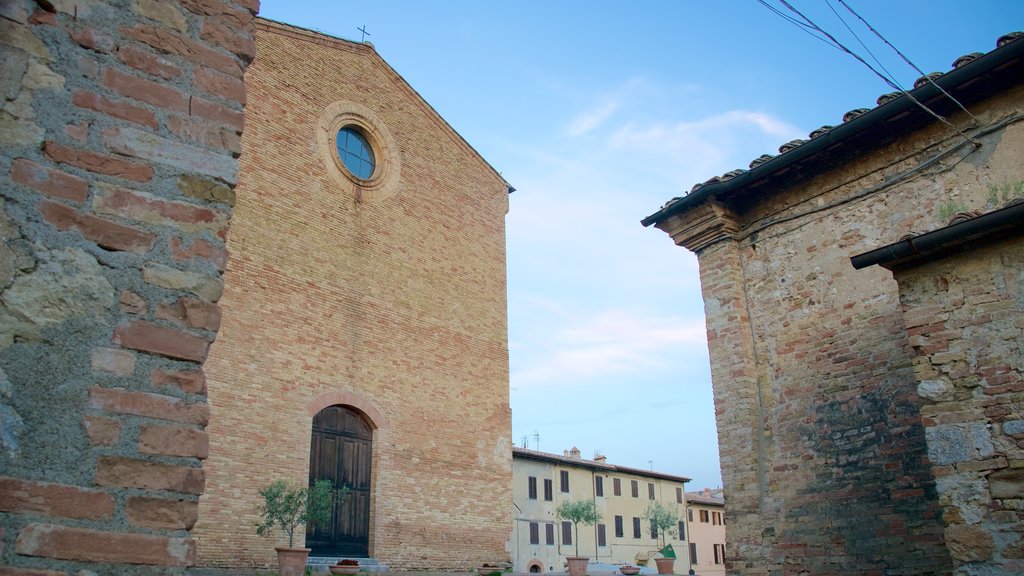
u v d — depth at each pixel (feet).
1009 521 18.70
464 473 70.69
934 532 24.23
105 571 8.64
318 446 60.34
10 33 9.80
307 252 62.69
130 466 9.14
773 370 30.01
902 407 25.99
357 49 73.36
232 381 54.65
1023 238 20.17
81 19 10.44
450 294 75.00
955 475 19.79
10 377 8.70
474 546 69.51
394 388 66.54
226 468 52.75
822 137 28.35
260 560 53.21
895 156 28.22
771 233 31.42
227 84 11.62
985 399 19.77
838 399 27.78
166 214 10.41
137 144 10.44
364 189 69.62
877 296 27.66
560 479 127.03
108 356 9.41
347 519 61.05
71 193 9.71
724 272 31.94
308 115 66.85
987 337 20.13
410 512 64.85
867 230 28.43
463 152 82.28
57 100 9.95
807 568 26.96
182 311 10.15
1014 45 23.63
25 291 9.07
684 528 154.61
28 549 8.25
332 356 62.03
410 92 77.82
